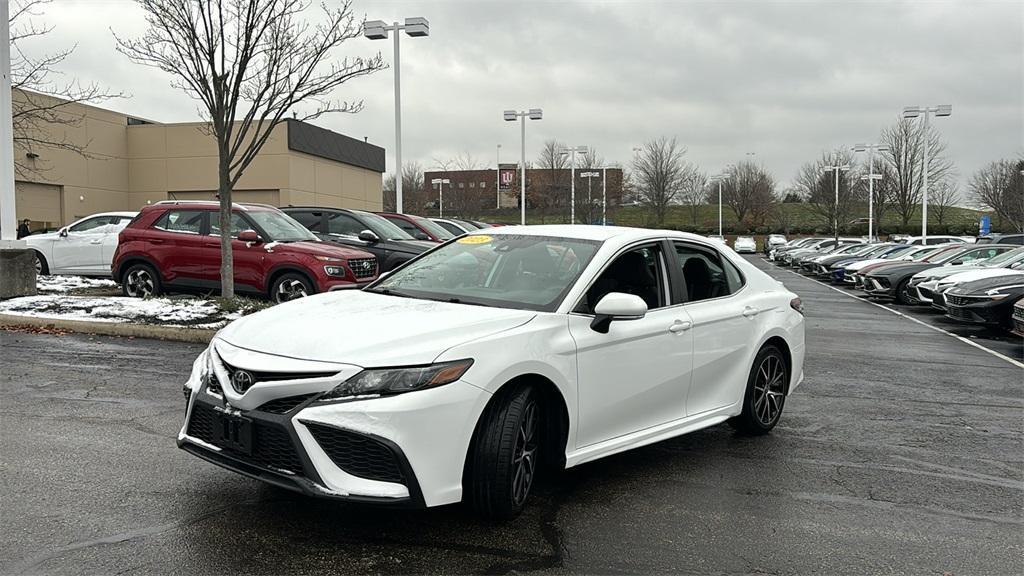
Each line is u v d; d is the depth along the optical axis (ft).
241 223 38.93
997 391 26.71
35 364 25.66
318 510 13.42
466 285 15.81
